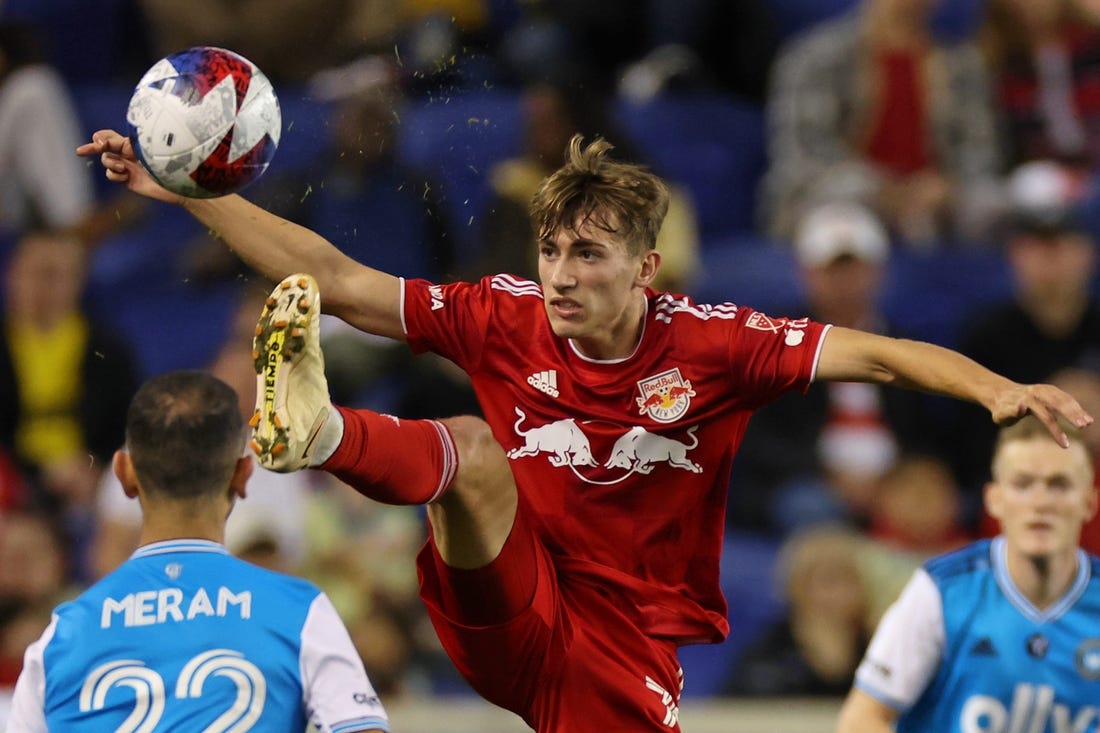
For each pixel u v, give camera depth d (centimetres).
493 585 1606
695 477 1661
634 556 1673
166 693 1488
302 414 1441
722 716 2642
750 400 1650
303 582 1553
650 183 1622
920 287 3516
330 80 3375
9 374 3262
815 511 3122
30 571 2723
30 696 1522
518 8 3938
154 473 1555
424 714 2584
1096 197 3647
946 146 3784
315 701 1507
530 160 3328
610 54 4041
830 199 3691
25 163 3703
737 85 4094
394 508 2948
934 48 3828
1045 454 1981
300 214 3027
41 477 3119
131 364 3328
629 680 1677
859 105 3772
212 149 1476
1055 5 3950
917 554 2998
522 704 1712
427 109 3416
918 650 2017
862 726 2016
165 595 1526
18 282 3284
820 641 2797
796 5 4262
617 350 1647
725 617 1752
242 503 2606
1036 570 2008
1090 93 3941
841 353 1612
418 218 3077
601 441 1644
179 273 3581
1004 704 2014
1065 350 3297
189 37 3856
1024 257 3306
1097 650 2003
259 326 1448
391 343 3117
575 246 1580
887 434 3203
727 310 1669
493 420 1680
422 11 3675
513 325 1670
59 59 4106
